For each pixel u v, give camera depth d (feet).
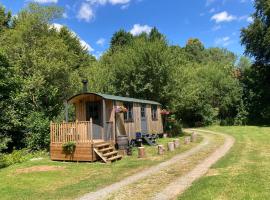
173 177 39.04
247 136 88.17
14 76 70.69
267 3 128.36
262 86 137.18
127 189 34.35
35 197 32.99
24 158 58.23
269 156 50.93
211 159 51.26
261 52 138.82
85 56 158.40
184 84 112.78
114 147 63.82
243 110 138.62
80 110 67.51
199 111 143.84
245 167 41.42
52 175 43.45
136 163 50.90
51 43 87.40
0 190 36.17
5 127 66.18
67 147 54.85
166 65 105.81
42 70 80.33
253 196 26.71
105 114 64.44
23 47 82.48
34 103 76.43
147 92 108.47
